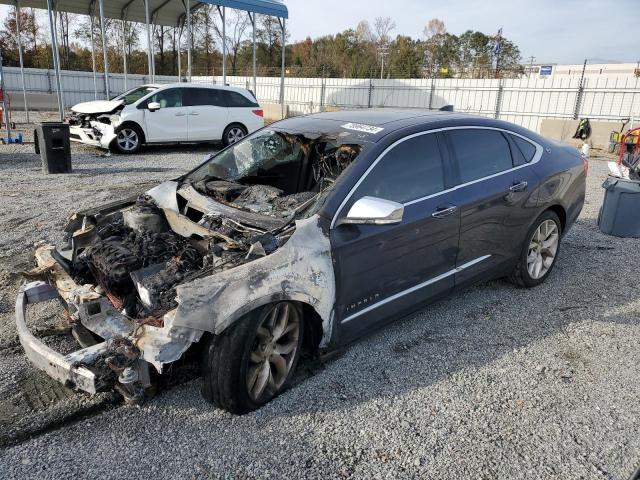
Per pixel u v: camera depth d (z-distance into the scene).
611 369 3.54
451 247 3.84
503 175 4.28
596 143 18.33
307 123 4.14
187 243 3.38
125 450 2.65
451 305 4.53
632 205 6.57
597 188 10.36
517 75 38.78
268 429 2.84
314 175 4.12
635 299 4.72
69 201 7.74
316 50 55.44
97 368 2.58
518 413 3.04
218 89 14.13
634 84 18.66
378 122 3.89
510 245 4.43
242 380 2.80
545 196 4.62
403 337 3.93
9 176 9.66
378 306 3.46
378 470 2.56
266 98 30.23
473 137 4.17
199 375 3.29
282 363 3.10
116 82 27.67
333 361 3.55
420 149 3.73
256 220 3.31
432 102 23.97
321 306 3.07
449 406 3.09
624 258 5.88
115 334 2.76
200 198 3.76
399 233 3.42
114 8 19.88
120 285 3.00
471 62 54.53
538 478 2.54
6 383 3.16
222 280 2.70
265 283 2.80
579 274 5.34
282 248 2.93
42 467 2.52
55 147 9.94
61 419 2.86
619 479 2.55
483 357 3.66
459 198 3.83
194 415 2.94
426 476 2.54
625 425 2.96
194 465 2.56
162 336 2.53
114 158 12.42
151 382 2.91
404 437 2.81
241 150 4.45
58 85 15.56
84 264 3.34
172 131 13.38
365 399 3.13
